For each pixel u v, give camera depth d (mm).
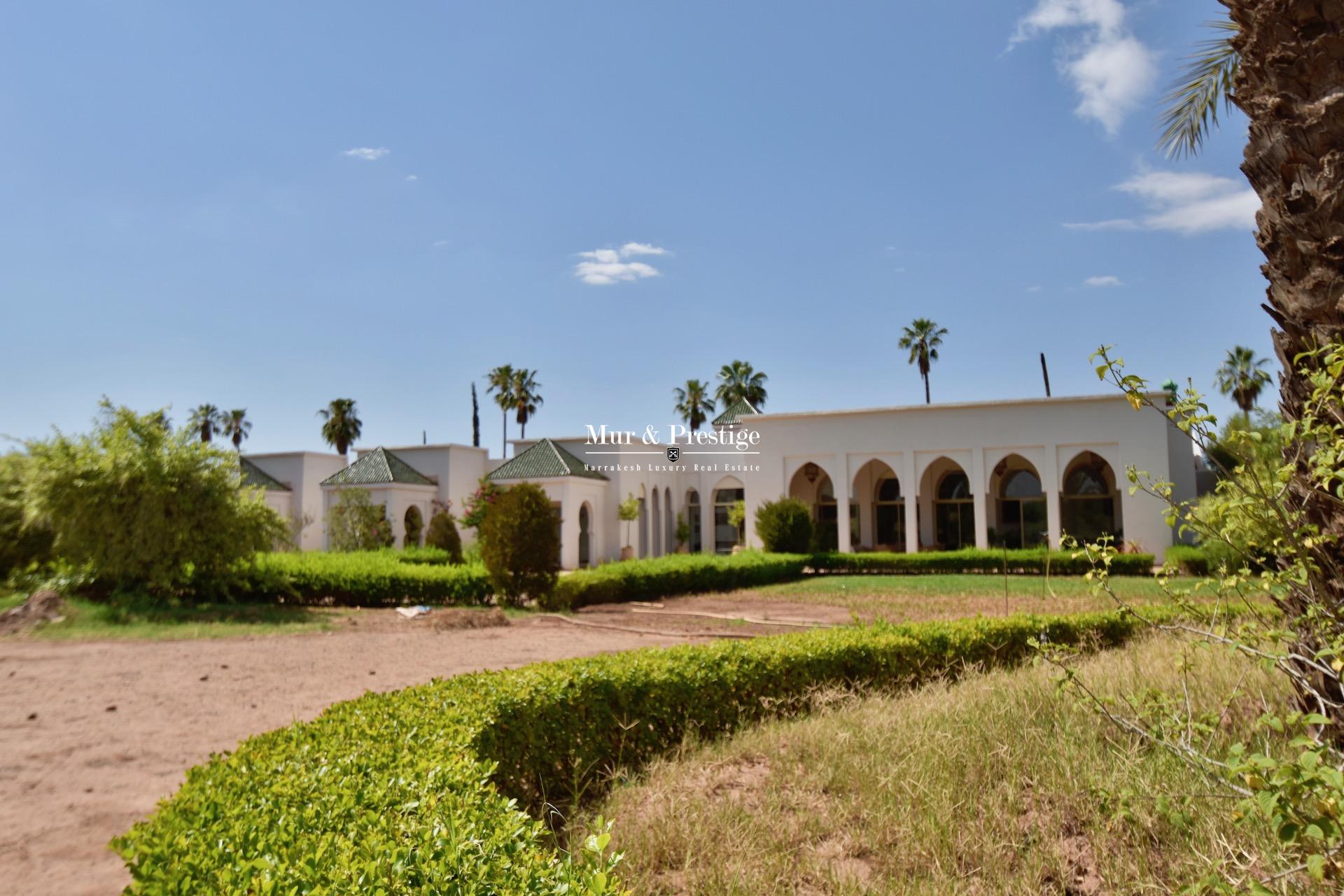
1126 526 26859
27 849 4566
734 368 51094
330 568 17484
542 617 15781
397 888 2316
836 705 6820
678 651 6934
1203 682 5293
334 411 53594
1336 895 2824
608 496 33906
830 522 35469
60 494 14828
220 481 16125
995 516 32781
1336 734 3756
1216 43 8805
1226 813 3666
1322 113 3605
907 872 3689
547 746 5332
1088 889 3553
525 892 2348
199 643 12039
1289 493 3654
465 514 32250
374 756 3814
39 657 10766
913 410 29922
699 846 3980
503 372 54719
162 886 2465
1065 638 8852
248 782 3473
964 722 5168
